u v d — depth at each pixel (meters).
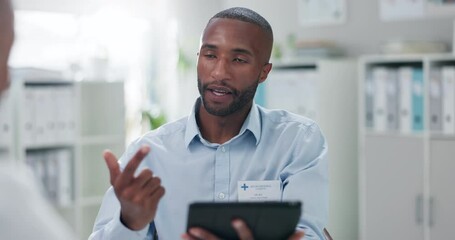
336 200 5.01
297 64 5.08
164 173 1.92
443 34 4.87
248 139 1.94
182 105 5.91
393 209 4.68
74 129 5.03
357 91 5.09
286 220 1.41
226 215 1.40
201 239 1.43
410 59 4.57
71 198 5.07
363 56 4.84
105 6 5.59
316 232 1.84
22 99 4.68
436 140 4.49
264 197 1.88
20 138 4.68
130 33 5.82
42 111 4.82
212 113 1.85
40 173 4.83
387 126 4.70
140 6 5.80
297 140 1.95
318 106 4.90
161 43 5.92
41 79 4.79
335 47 5.32
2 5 0.96
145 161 1.93
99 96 5.41
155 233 1.94
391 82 4.66
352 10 5.27
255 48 1.82
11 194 0.92
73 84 5.02
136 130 5.93
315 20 5.45
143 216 1.50
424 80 4.52
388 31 5.11
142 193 1.45
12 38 0.98
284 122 2.00
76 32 5.43
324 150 1.97
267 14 5.70
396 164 4.67
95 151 5.40
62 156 4.96
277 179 1.92
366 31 5.21
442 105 4.46
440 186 4.49
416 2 4.97
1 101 1.02
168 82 5.95
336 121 4.99
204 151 1.93
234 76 1.81
